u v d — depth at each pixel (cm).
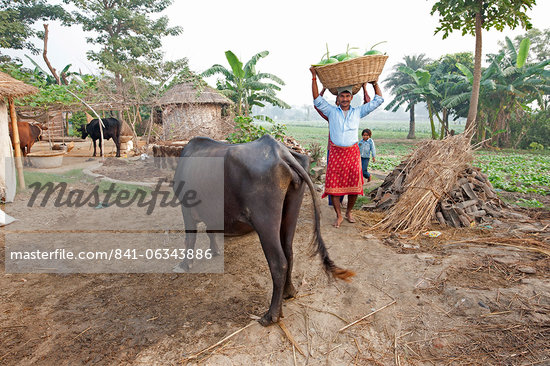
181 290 362
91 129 1272
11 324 304
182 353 265
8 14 2586
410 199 549
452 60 3225
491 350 254
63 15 2919
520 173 1208
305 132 4903
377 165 1441
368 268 398
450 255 415
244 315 315
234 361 256
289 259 320
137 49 2850
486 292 321
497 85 2230
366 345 272
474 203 559
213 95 1432
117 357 261
